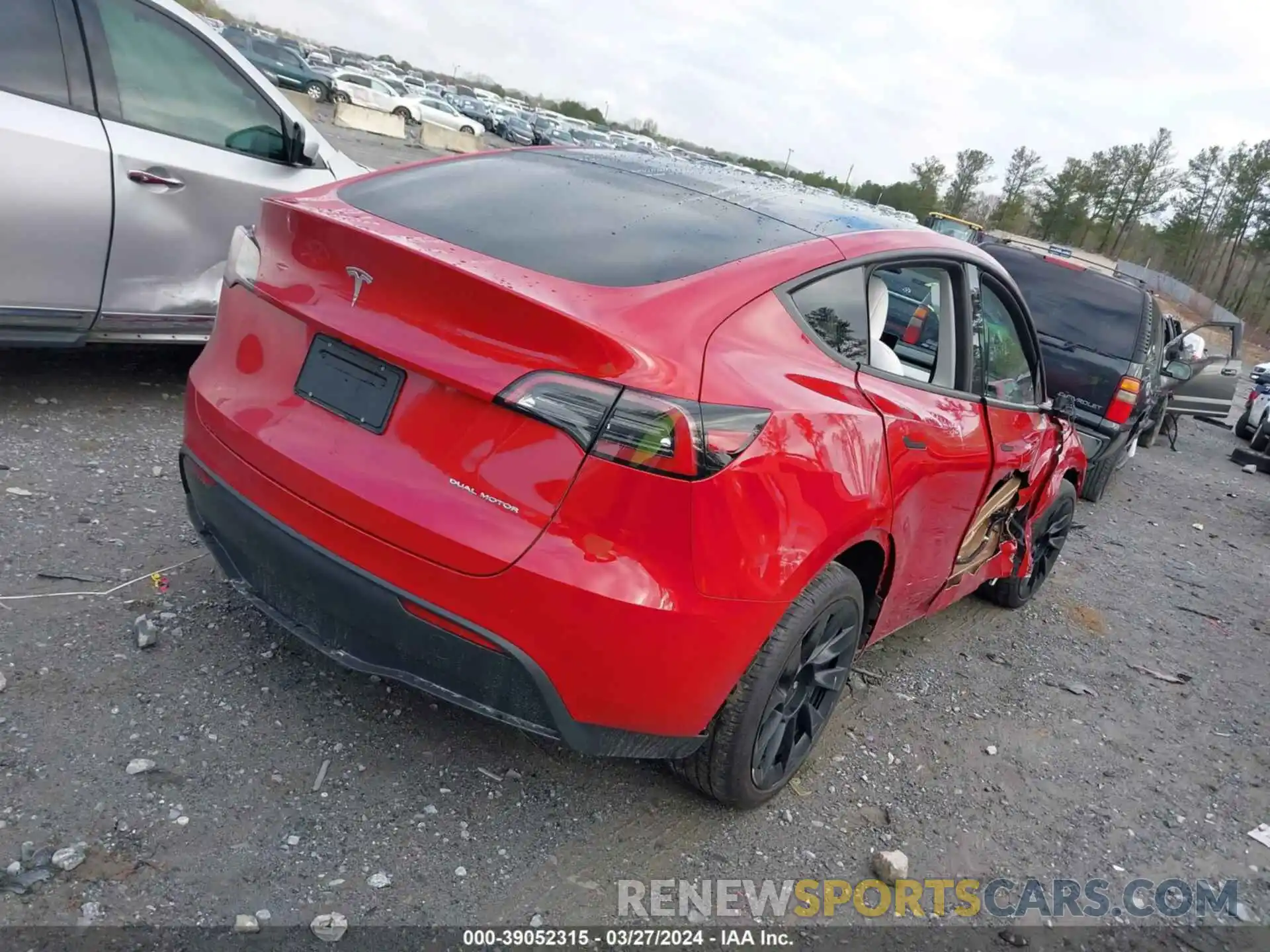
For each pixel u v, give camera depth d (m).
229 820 2.36
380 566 2.21
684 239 2.63
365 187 2.94
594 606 2.11
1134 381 7.31
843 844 2.84
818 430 2.44
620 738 2.33
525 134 52.41
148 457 4.23
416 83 61.69
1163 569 6.72
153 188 4.34
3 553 3.23
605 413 2.08
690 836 2.70
